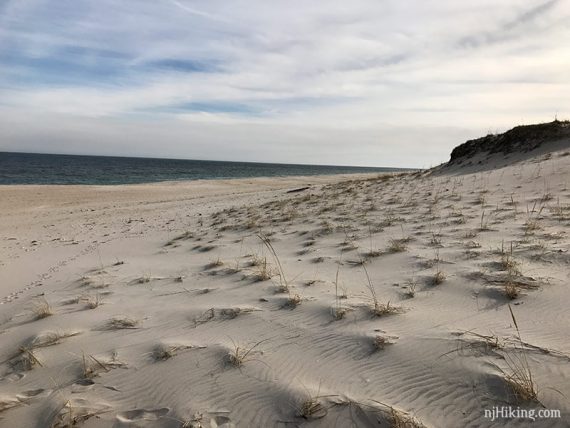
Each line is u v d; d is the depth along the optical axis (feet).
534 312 12.92
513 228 24.47
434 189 49.01
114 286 22.56
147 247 34.73
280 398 10.19
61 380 12.21
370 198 48.11
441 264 19.19
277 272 21.48
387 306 14.48
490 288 15.28
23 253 36.76
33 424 10.21
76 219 60.64
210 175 260.21
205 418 9.77
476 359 10.62
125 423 9.89
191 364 12.28
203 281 21.63
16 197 89.97
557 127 63.72
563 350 10.47
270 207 53.52
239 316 15.78
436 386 9.94
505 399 9.13
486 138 74.23
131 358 13.10
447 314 13.70
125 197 94.12
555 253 18.15
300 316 15.08
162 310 17.53
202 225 44.80
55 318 17.87
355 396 9.91
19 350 14.67
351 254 23.73
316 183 142.82
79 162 440.86
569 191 34.76
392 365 11.06
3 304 22.04
